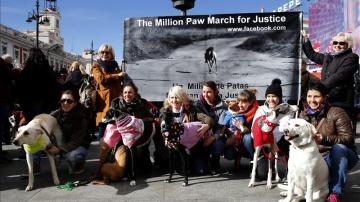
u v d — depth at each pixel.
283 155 4.86
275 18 5.64
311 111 4.27
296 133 3.68
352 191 4.52
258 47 5.68
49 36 90.81
